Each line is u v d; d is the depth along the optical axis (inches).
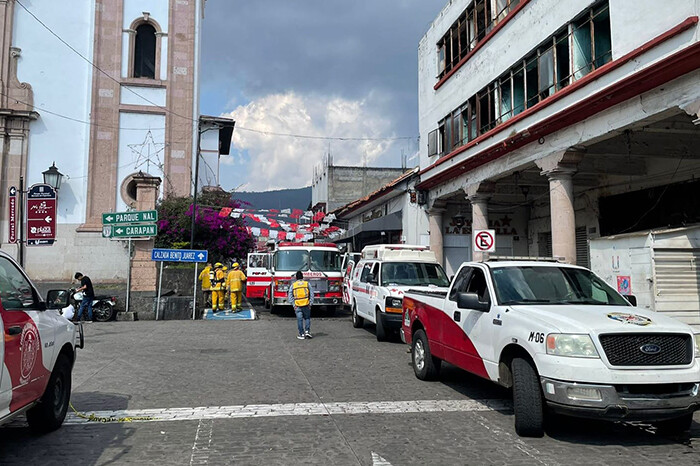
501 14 678.5
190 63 1149.7
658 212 601.6
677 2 396.2
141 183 807.1
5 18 1059.3
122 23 1117.7
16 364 189.3
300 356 433.1
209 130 1272.1
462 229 874.8
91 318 714.8
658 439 225.9
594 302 262.8
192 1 1163.3
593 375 203.0
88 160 1067.3
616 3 456.1
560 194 534.0
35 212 719.1
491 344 255.6
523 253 892.0
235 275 829.2
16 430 238.4
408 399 292.8
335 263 798.5
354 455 203.3
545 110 552.4
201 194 1100.5
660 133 545.3
